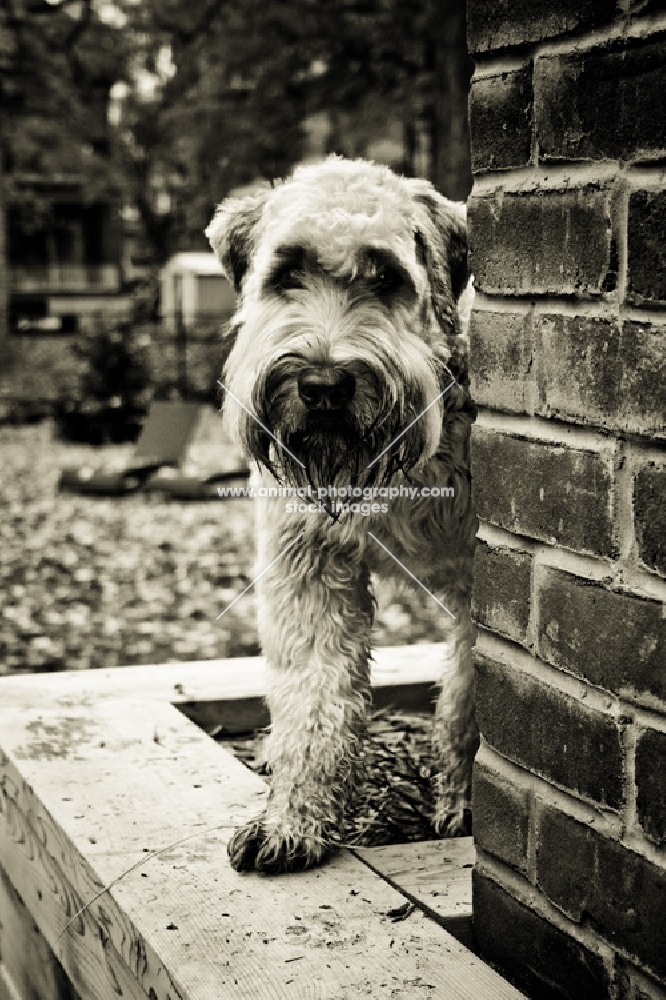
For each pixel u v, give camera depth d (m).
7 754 3.33
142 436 15.09
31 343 29.83
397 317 3.12
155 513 13.30
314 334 2.95
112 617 9.14
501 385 2.02
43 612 9.28
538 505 1.92
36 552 11.40
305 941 2.19
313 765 2.73
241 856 2.55
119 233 31.50
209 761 3.25
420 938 2.21
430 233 3.25
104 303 31.84
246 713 4.02
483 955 2.19
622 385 1.71
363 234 3.04
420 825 3.35
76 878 2.71
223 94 21.59
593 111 1.74
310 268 3.11
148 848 2.68
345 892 2.44
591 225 1.75
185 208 23.17
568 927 1.90
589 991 1.85
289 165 22.16
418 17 18.55
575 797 1.87
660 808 1.67
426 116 19.92
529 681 1.98
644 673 1.69
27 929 3.27
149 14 21.69
